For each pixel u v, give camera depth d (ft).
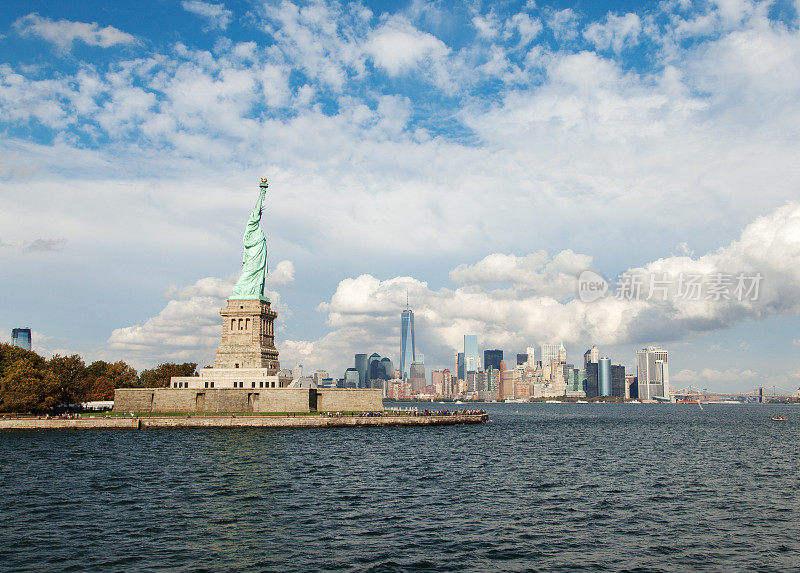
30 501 298.35
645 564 212.64
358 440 573.33
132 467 397.80
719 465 437.99
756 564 212.84
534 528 255.09
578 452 518.37
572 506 294.46
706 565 211.82
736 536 244.42
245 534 243.60
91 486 334.65
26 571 203.10
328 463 422.00
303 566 209.36
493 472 394.73
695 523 263.49
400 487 339.36
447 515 275.59
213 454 460.14
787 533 248.73
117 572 202.69
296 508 286.25
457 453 494.59
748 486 348.59
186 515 271.90
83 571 203.31
